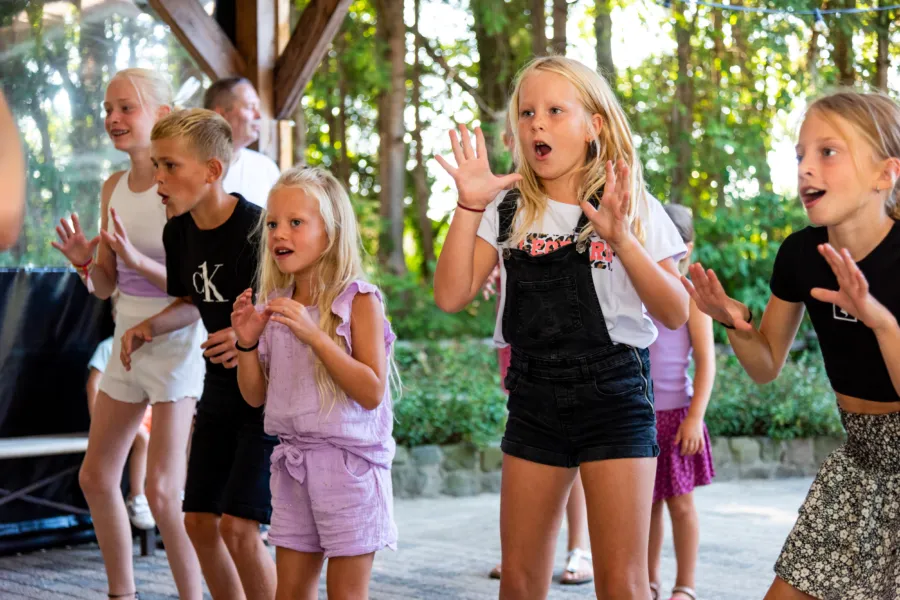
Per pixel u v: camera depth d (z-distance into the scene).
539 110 2.54
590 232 2.50
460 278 2.54
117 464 3.50
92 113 5.44
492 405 7.48
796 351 9.54
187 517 3.02
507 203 2.65
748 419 7.94
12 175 1.37
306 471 2.61
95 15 5.40
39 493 5.06
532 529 2.56
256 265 3.06
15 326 5.11
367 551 2.60
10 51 5.20
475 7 13.59
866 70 11.15
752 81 11.78
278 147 5.61
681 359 3.71
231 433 2.99
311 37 5.39
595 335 2.49
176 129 3.04
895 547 2.24
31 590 4.22
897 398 2.28
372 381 2.57
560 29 12.21
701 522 5.84
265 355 2.73
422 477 7.02
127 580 3.53
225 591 3.06
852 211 2.23
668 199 12.20
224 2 5.59
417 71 14.59
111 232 3.62
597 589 2.47
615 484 2.44
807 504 2.37
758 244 11.11
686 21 11.68
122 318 3.54
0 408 5.06
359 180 16.31
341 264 2.71
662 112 12.03
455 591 4.22
